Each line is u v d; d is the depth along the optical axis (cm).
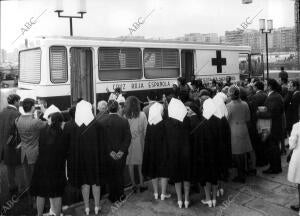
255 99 784
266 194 646
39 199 555
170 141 589
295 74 1691
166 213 576
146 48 1279
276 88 770
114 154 607
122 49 1214
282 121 816
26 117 619
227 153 614
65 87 1091
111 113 615
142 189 676
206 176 582
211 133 585
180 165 585
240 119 687
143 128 667
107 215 574
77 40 1112
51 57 1066
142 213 577
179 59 1393
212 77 1524
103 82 1168
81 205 620
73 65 1118
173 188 690
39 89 1070
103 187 675
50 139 543
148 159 626
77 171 562
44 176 538
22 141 625
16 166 709
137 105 666
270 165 760
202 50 1480
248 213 572
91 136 564
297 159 557
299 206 573
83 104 572
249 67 1723
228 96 771
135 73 1252
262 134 743
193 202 620
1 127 670
